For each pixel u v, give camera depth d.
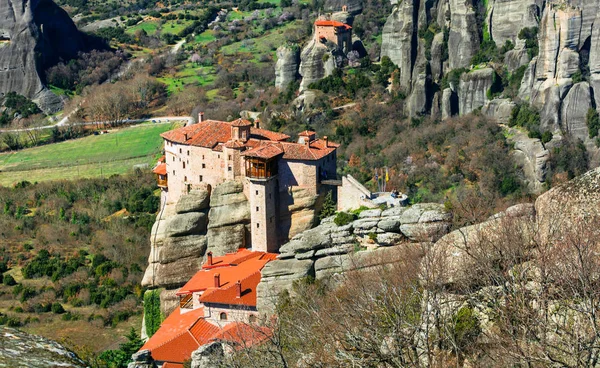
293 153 122.88
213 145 128.12
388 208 108.31
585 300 41.62
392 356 46.56
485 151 157.75
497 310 46.53
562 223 50.53
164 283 130.25
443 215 95.00
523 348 42.59
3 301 150.62
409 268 64.69
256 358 60.00
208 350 78.38
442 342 48.59
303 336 59.28
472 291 52.56
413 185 152.88
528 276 49.94
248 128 127.94
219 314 108.38
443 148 165.75
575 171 151.25
